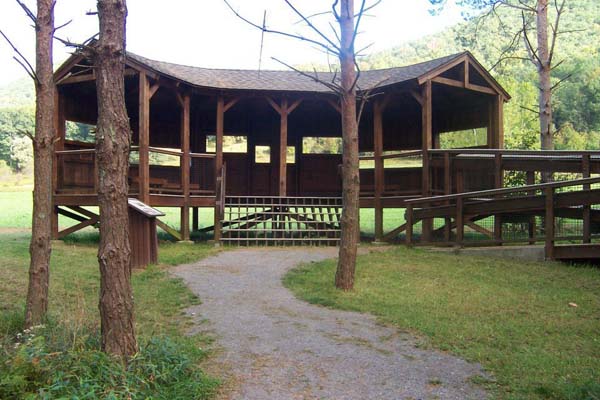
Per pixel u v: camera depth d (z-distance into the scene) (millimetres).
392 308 6227
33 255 5152
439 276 8031
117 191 3859
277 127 16422
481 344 4906
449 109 14852
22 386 3119
